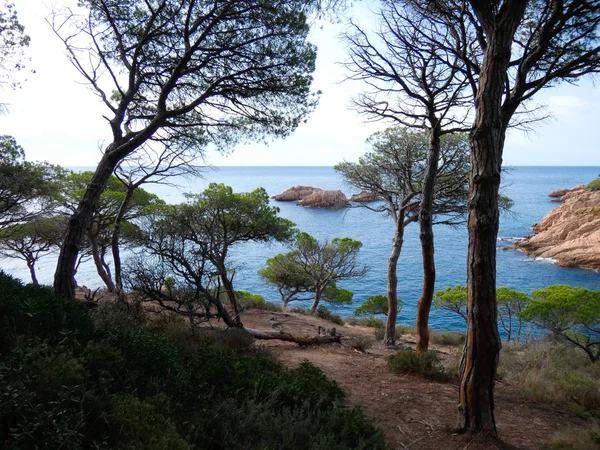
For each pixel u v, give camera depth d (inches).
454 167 517.0
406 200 561.6
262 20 334.3
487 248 197.0
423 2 301.7
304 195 5654.5
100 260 735.1
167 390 164.4
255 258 2251.5
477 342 201.2
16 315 156.8
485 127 196.2
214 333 368.8
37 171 610.5
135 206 751.1
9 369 102.1
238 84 353.1
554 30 243.0
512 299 709.3
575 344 508.7
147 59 360.2
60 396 102.3
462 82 351.9
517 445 198.4
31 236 754.8
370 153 580.7
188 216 441.4
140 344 174.1
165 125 351.9
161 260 378.0
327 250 948.6
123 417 117.6
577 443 192.4
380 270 2122.3
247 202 613.9
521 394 288.7
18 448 86.9
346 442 166.4
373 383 304.3
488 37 199.9
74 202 720.3
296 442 157.5
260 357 283.6
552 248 2357.3
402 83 346.9
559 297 537.6
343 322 855.1
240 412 160.4
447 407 252.5
